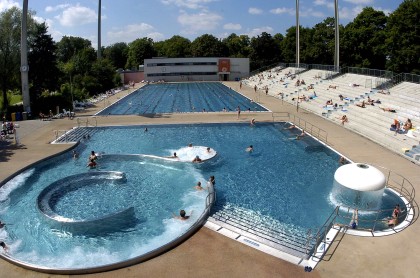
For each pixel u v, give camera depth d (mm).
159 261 11906
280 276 11109
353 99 38531
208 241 13180
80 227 15500
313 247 12992
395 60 51375
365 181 16484
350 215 16203
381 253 12359
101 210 17500
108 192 19484
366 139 27484
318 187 19734
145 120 35906
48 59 48875
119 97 57438
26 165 22109
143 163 24031
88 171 22438
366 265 11688
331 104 39000
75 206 17906
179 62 88250
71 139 29172
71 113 39562
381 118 30609
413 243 12961
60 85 58656
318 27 87062
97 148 27312
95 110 44094
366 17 67188
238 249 12633
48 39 49250
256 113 38969
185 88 71812
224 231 13977
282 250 12633
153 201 18375
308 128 31656
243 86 73062
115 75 76938
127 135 31156
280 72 73938
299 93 50656
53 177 21641
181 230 15383
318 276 11125
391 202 17078
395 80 38656
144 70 88312
